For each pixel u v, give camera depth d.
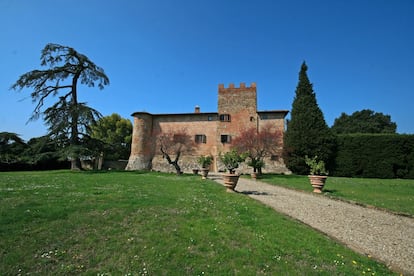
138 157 33.19
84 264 3.46
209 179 19.05
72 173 20.11
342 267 3.63
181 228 4.95
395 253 4.48
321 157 25.14
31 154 24.03
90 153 24.38
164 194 9.19
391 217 7.32
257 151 24.70
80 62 25.66
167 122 35.56
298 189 12.98
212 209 6.94
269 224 5.67
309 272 3.42
